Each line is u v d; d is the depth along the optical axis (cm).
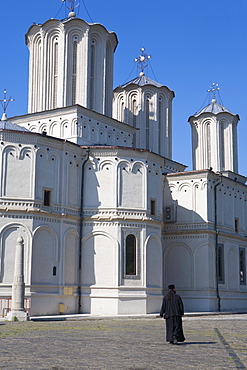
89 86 4203
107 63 4475
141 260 3638
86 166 3759
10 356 1485
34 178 3388
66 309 3466
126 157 3744
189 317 3594
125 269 3581
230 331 2403
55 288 3416
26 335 2081
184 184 4594
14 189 3338
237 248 4881
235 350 1686
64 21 4256
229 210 4862
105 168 3722
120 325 2680
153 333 2231
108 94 4450
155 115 5016
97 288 3559
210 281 4372
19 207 3312
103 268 3581
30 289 3247
